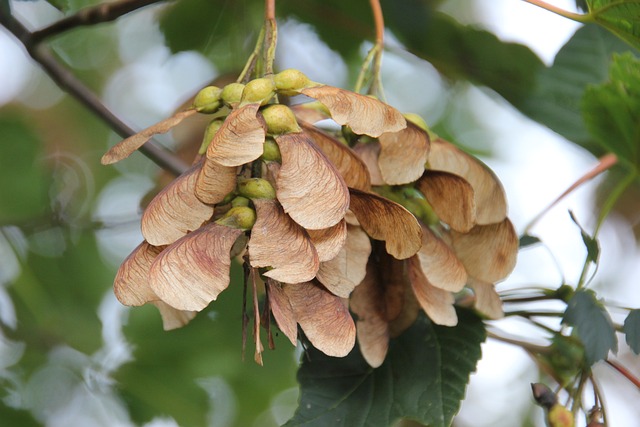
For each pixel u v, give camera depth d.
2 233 1.06
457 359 0.79
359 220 0.72
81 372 1.04
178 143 0.93
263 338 1.01
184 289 0.68
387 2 1.01
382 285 0.77
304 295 0.71
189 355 1.02
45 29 0.92
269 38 0.74
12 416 1.04
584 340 0.80
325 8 1.03
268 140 0.70
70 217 1.09
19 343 1.05
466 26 0.99
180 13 1.05
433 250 0.75
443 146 0.77
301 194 0.69
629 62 0.84
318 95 0.71
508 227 0.77
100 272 1.09
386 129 0.71
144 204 0.95
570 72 0.97
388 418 0.78
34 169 1.08
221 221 0.70
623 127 0.86
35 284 1.06
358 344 0.80
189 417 1.04
